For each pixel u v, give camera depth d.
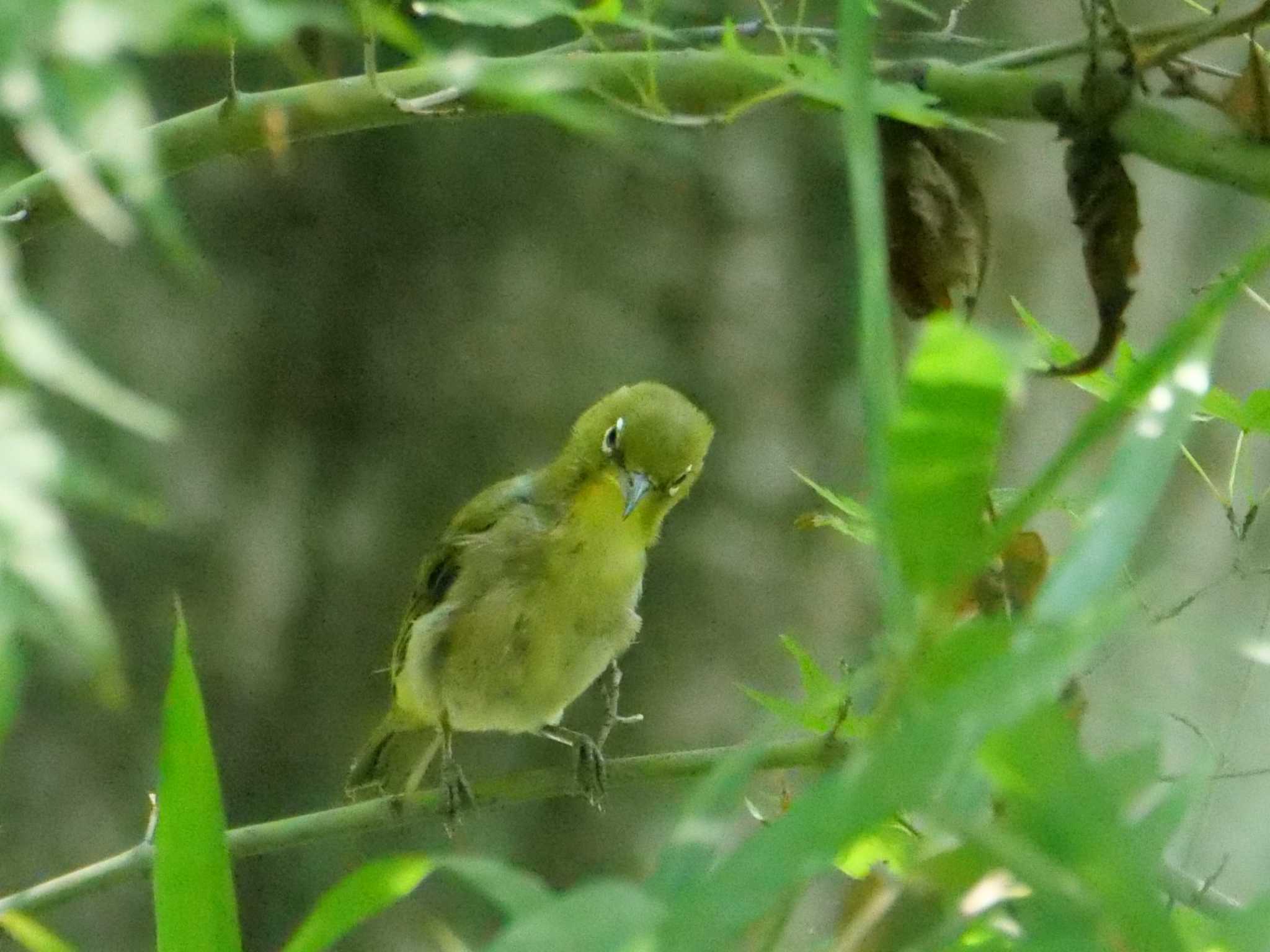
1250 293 6.18
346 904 4.55
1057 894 3.67
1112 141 6.10
